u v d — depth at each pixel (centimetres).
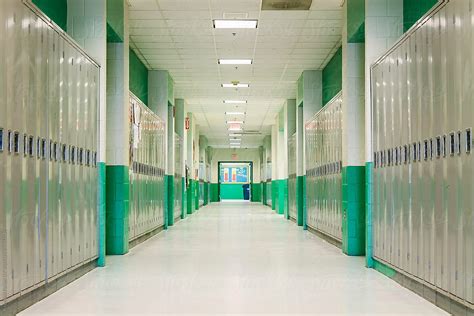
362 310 477
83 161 675
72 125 627
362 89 882
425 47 527
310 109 1431
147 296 538
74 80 637
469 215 418
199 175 2991
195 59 1315
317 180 1255
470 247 414
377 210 720
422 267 530
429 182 513
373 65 744
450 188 459
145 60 1328
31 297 498
